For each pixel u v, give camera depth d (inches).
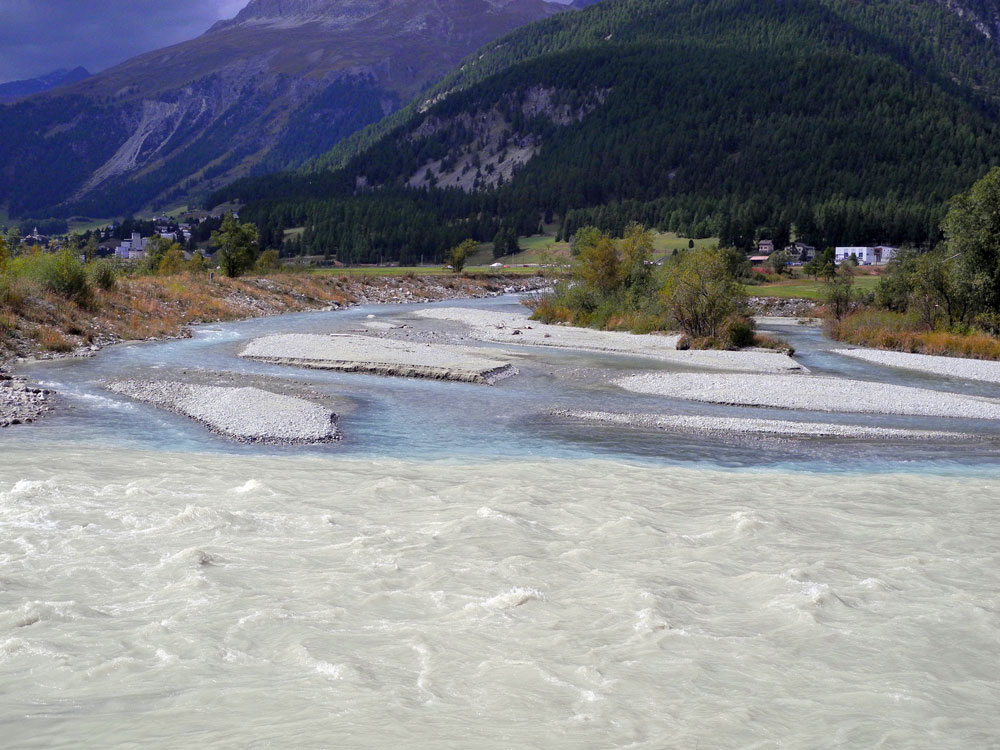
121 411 850.8
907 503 532.1
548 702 243.0
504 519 458.9
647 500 525.3
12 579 342.3
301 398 958.4
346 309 2731.3
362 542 410.3
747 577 372.2
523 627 305.1
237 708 233.5
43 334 1333.7
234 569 364.2
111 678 253.6
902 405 1010.1
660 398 1046.4
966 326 1833.2
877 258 6245.1
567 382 1170.0
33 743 209.9
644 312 2044.8
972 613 330.6
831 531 459.8
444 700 242.7
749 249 6919.3
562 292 2406.5
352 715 229.3
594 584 357.4
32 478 541.0
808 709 244.2
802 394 1063.6
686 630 305.3
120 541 402.6
